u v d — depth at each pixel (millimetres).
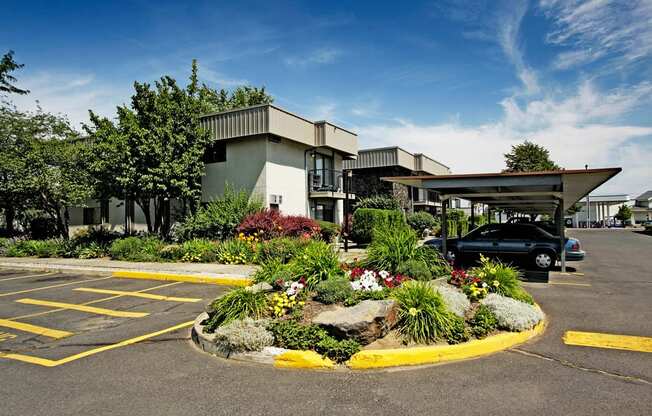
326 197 21672
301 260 7914
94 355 5504
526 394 4066
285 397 4133
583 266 13719
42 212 23016
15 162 18047
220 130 19547
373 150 29688
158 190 16719
